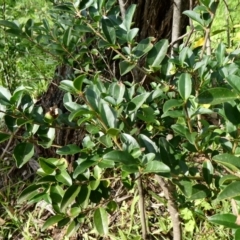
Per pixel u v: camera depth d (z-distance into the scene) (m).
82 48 1.01
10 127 0.69
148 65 0.75
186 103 0.65
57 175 0.68
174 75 0.78
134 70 1.02
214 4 0.78
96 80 0.76
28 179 1.50
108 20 0.75
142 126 0.86
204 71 0.73
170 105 0.63
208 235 1.20
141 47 0.74
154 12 1.24
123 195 1.30
